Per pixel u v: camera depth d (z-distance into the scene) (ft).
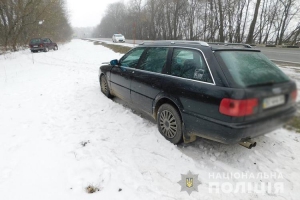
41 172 7.97
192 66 9.25
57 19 110.11
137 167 8.63
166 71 10.62
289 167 8.75
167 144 10.33
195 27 118.83
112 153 9.52
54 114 14.03
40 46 67.46
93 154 9.25
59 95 18.33
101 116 13.78
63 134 11.16
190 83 8.96
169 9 132.16
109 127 12.21
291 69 26.91
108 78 16.58
